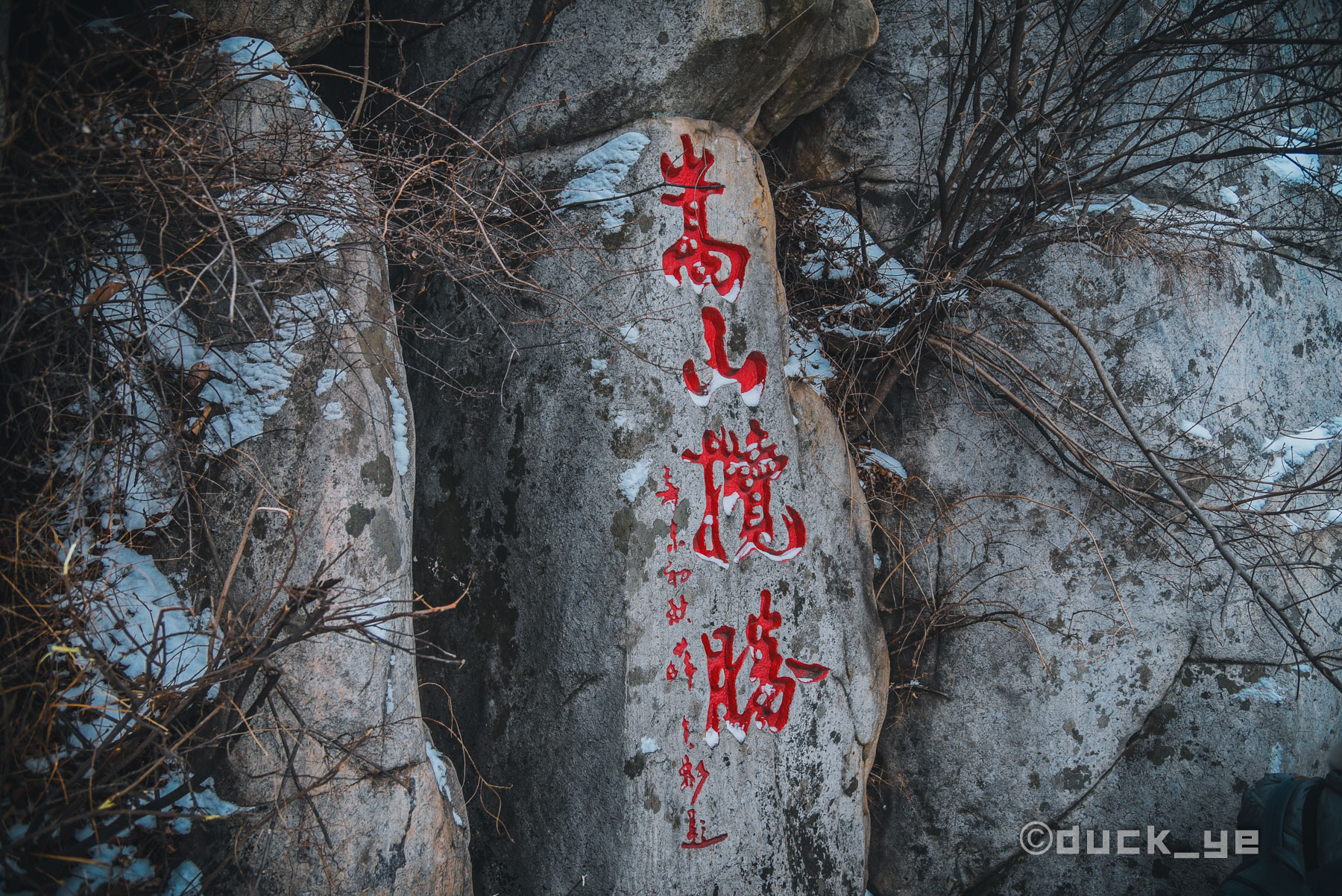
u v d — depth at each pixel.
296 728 1.84
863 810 2.97
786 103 3.11
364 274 2.12
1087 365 3.21
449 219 2.19
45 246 1.70
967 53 3.31
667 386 2.54
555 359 2.59
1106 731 3.13
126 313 1.86
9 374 1.77
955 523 3.28
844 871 2.85
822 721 2.83
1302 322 3.55
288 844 1.79
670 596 2.48
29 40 1.87
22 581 1.72
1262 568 3.14
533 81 2.69
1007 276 3.29
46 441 1.73
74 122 1.68
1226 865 2.97
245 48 2.05
